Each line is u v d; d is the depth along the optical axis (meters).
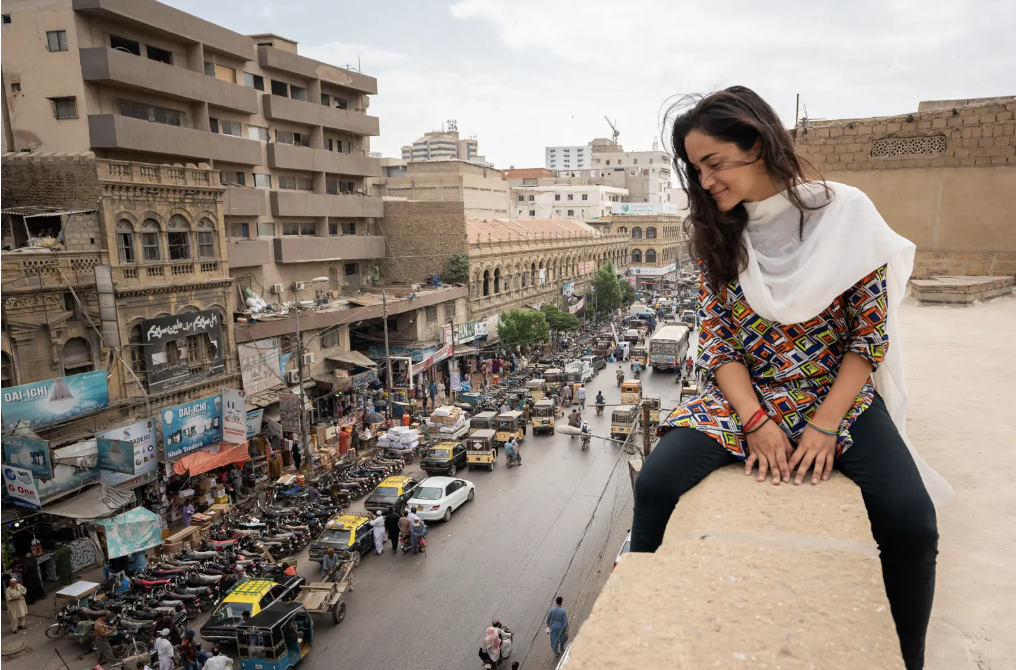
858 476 1.90
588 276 68.75
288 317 29.41
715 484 1.93
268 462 25.59
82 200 21.42
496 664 15.01
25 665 15.06
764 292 2.09
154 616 16.38
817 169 2.21
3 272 18.88
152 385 22.86
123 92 27.02
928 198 9.03
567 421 34.91
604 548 20.83
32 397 18.36
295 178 36.81
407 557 20.78
